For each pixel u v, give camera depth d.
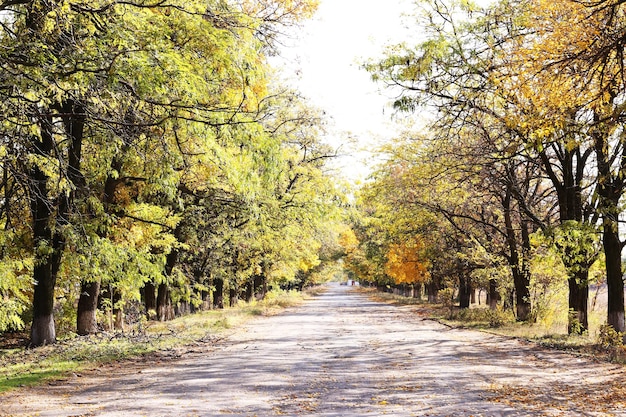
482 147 22.34
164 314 34.88
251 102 15.27
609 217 18.02
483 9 20.11
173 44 12.46
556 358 16.31
